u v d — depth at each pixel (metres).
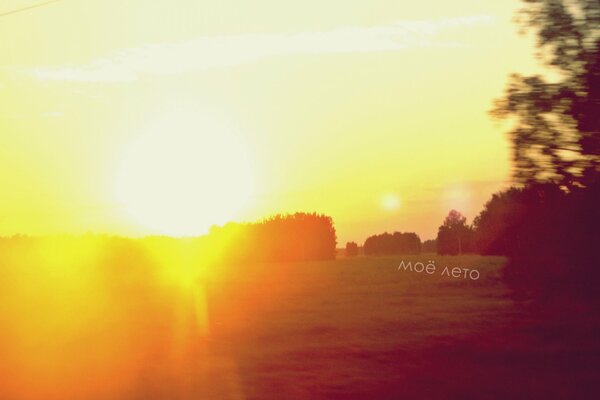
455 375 15.96
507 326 21.58
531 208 16.62
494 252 20.31
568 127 15.89
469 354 18.53
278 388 15.27
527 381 15.11
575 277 16.62
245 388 15.37
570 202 16.14
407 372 16.62
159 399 14.47
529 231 16.78
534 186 16.22
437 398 13.96
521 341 19.12
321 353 19.80
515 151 16.17
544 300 17.11
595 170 15.70
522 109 16.05
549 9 15.99
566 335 19.02
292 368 17.66
